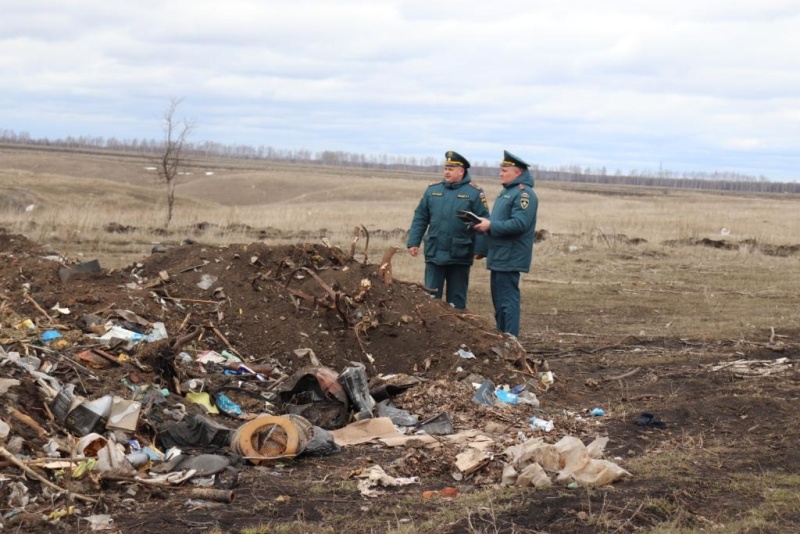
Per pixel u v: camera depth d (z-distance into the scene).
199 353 7.80
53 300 7.97
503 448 6.42
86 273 8.85
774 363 9.93
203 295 8.79
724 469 6.11
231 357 7.95
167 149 31.50
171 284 8.84
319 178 105.38
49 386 6.06
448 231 10.19
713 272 19.45
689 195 122.50
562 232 26.75
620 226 30.25
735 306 14.88
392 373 8.32
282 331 8.48
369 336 8.62
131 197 44.94
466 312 9.62
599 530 4.80
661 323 13.08
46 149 170.12
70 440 5.52
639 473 5.94
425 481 5.81
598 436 6.81
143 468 5.57
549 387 8.44
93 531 4.64
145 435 6.07
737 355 10.54
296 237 23.64
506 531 4.78
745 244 25.03
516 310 9.77
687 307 14.65
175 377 7.05
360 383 7.21
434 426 6.99
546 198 77.38
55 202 37.47
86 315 7.75
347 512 5.11
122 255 18.12
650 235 26.66
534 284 16.98
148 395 6.51
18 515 4.66
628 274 18.75
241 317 8.55
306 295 8.84
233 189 92.25
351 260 9.56
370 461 6.10
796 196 157.00
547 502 5.22
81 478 5.18
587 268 19.50
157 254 9.69
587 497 5.32
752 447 6.70
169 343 7.16
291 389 7.16
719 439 6.92
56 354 6.73
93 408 5.79
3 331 7.03
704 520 5.04
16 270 8.59
